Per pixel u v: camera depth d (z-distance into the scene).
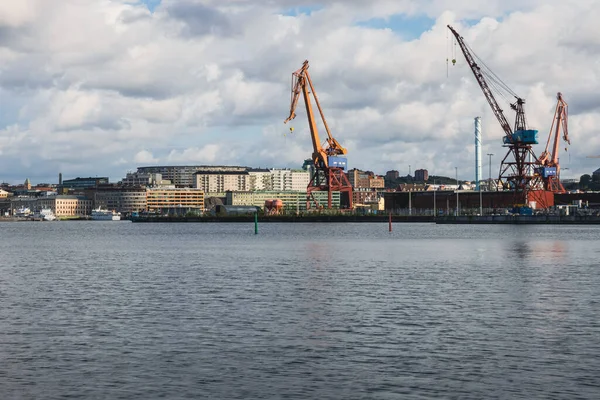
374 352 33.72
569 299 50.56
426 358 32.56
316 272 71.44
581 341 35.94
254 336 37.41
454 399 26.70
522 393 27.33
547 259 86.75
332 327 39.78
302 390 27.84
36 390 27.95
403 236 160.00
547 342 35.72
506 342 35.75
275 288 57.62
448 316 43.31
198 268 77.69
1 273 74.19
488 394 27.23
